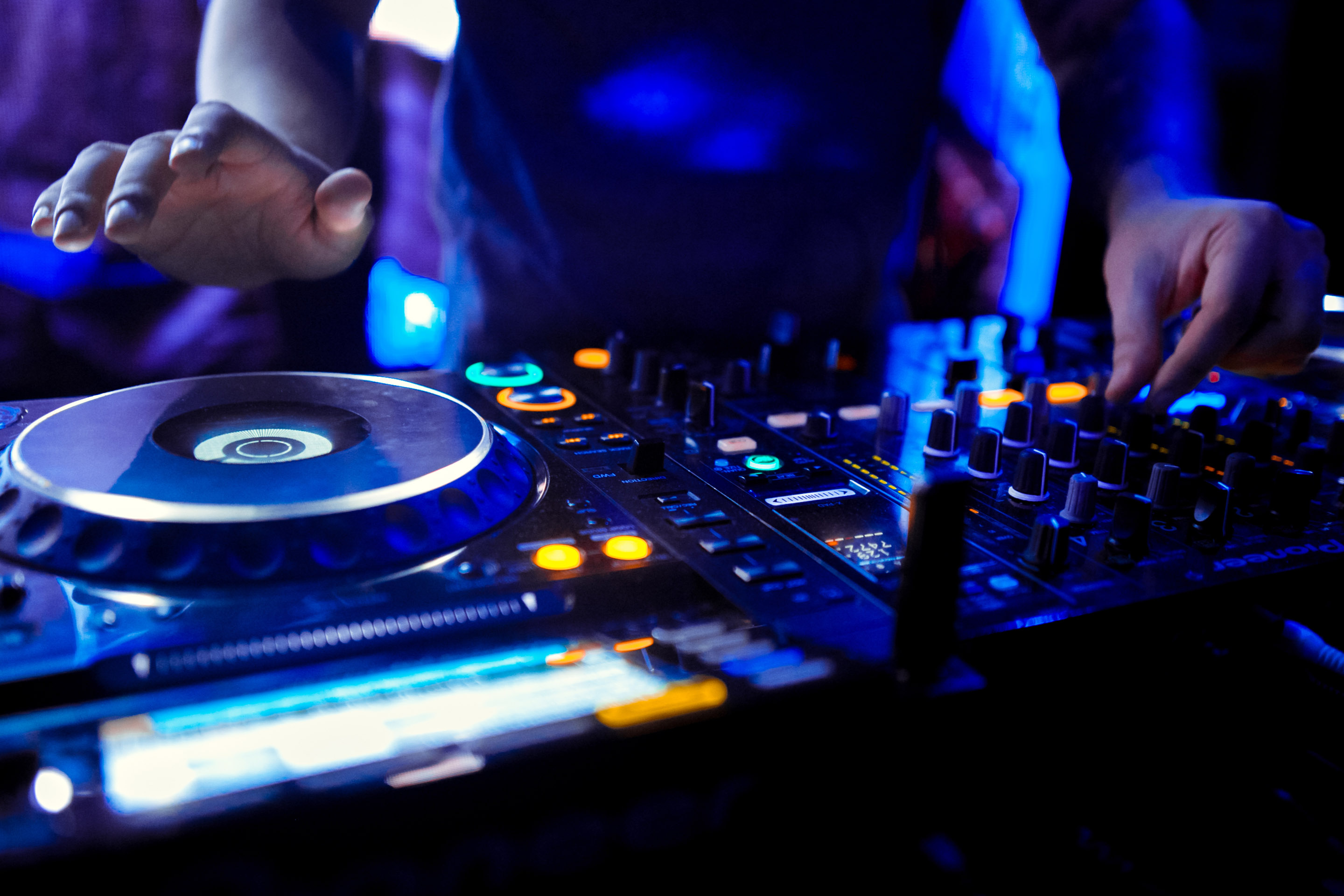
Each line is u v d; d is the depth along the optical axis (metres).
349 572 0.63
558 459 0.88
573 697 0.53
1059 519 0.79
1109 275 1.20
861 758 0.55
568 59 1.36
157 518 0.62
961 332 1.41
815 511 0.79
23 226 1.50
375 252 1.58
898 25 1.48
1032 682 0.65
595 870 0.50
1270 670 0.73
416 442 0.76
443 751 0.47
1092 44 1.34
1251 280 1.02
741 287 1.50
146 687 0.52
